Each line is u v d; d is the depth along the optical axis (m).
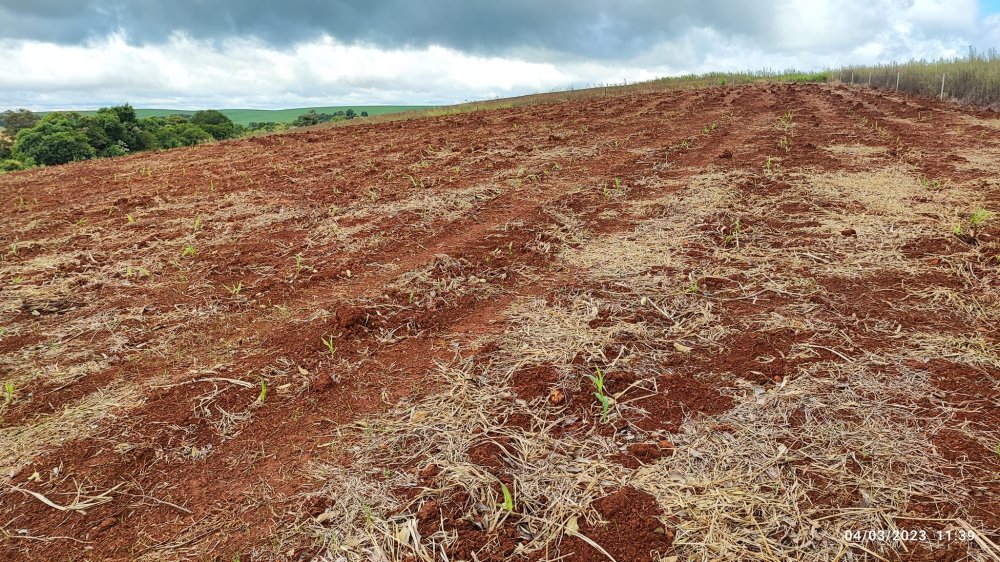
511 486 2.25
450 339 3.47
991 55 18.92
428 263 4.69
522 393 2.84
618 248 4.85
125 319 3.94
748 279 4.05
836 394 2.68
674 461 2.32
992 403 2.54
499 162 9.07
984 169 7.07
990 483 2.11
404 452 2.48
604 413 2.59
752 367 2.95
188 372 3.22
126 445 2.59
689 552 1.92
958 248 4.41
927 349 3.01
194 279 4.68
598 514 2.09
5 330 3.77
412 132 14.85
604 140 10.80
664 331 3.38
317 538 2.05
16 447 2.62
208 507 2.24
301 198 7.35
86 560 2.02
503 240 5.19
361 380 3.07
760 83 28.80
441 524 2.07
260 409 2.85
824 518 2.01
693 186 6.73
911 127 11.09
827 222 5.21
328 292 4.30
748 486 2.17
